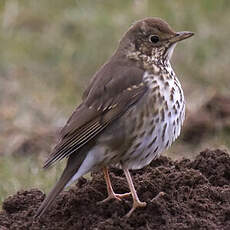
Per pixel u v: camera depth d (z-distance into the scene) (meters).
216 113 18.38
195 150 17.73
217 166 12.76
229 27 22.30
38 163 16.95
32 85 21.06
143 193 11.88
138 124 11.54
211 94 19.84
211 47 21.61
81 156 11.50
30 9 23.98
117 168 12.94
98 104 11.59
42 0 24.36
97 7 23.66
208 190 11.93
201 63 21.31
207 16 22.94
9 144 18.23
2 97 20.66
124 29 22.11
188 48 21.53
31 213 11.95
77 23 22.86
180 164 13.05
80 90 20.84
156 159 13.14
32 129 18.92
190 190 11.94
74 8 23.91
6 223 11.83
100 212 11.50
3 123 19.38
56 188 11.27
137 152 11.63
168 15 22.72
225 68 21.11
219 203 11.80
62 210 11.70
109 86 11.64
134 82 11.64
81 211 11.59
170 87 11.70
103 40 21.92
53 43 22.36
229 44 21.80
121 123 11.55
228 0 23.53
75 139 11.41
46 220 11.62
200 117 18.28
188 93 20.42
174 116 11.69
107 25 22.27
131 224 11.23
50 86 21.09
